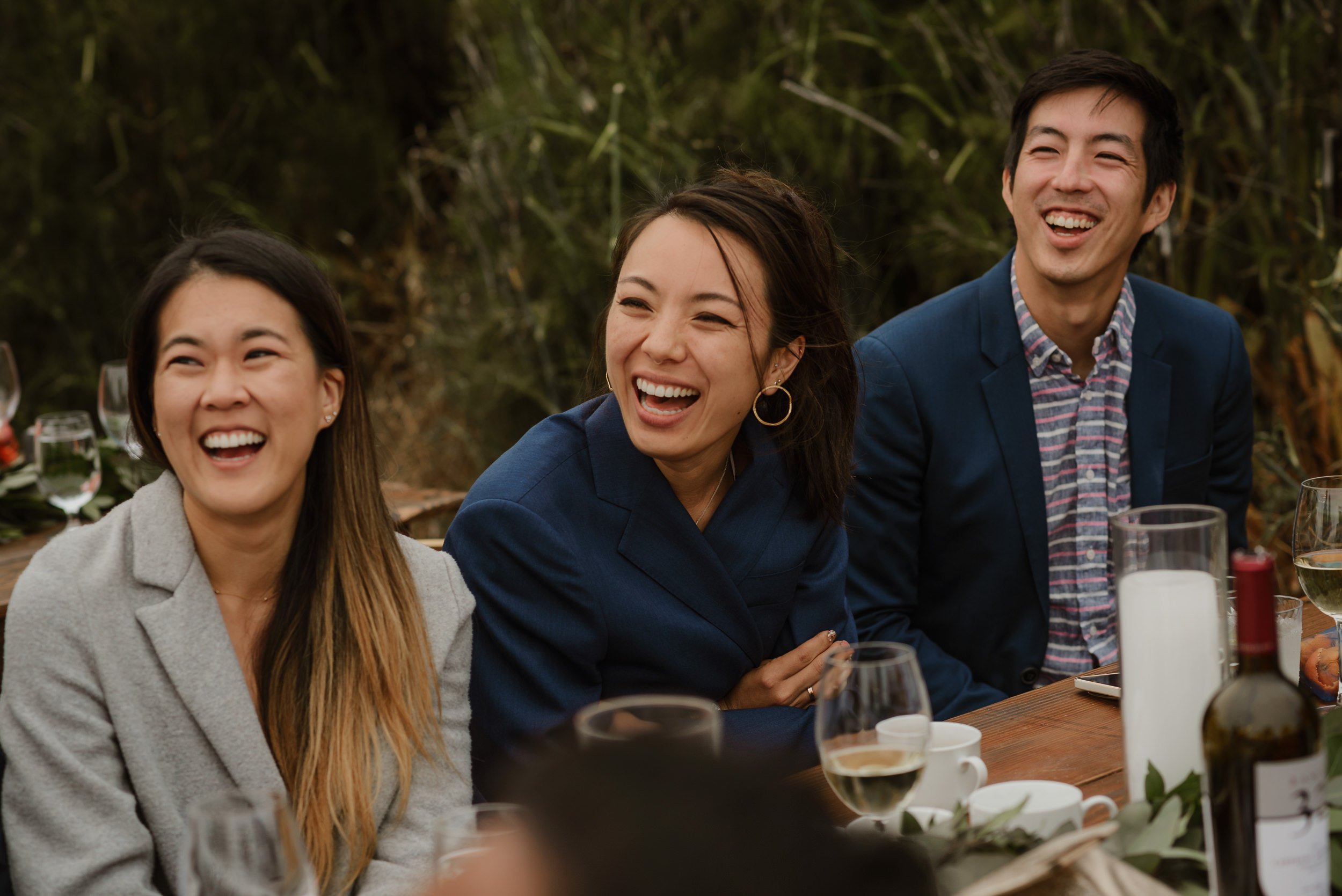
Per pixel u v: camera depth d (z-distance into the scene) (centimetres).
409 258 633
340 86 727
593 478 207
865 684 127
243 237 178
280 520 180
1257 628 109
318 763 174
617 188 471
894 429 258
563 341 521
